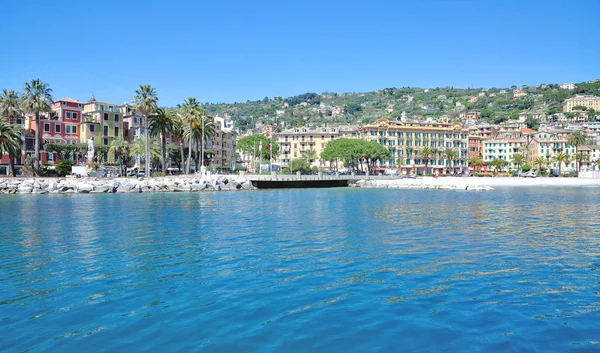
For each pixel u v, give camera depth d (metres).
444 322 16.17
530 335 15.00
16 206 60.59
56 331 15.54
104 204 64.44
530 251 28.89
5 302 18.53
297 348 14.13
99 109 141.38
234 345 14.36
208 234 35.72
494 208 60.16
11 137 101.19
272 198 79.75
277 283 21.12
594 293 19.58
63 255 27.45
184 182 104.81
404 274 22.81
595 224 42.91
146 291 19.92
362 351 13.91
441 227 40.28
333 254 27.75
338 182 138.38
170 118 117.81
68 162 111.06
